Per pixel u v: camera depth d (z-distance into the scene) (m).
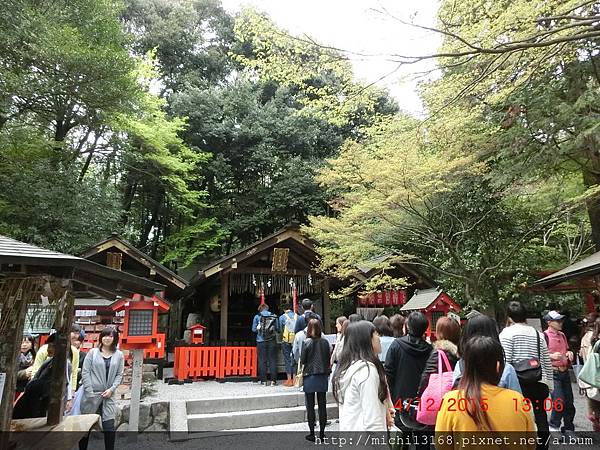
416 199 8.80
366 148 9.11
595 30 5.24
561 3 5.76
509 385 3.02
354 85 6.16
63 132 13.16
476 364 2.17
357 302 12.11
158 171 16.89
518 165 9.32
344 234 9.42
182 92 19.17
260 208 18.47
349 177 8.70
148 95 14.94
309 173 17.66
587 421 6.11
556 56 6.85
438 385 3.13
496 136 9.66
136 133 14.16
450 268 11.25
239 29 5.97
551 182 10.47
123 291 4.16
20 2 9.00
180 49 20.16
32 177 10.80
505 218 11.05
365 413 2.68
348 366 2.86
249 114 18.55
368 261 9.92
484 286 11.23
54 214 10.91
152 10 19.98
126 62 10.89
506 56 5.98
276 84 20.77
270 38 5.82
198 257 19.59
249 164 18.48
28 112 11.73
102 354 4.86
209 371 9.31
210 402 6.82
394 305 10.90
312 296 12.77
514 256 10.99
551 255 12.57
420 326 3.81
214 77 21.22
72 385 5.09
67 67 9.92
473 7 5.86
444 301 7.46
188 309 16.00
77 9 11.48
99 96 10.86
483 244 10.74
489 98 7.16
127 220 19.55
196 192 16.73
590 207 10.13
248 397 7.09
